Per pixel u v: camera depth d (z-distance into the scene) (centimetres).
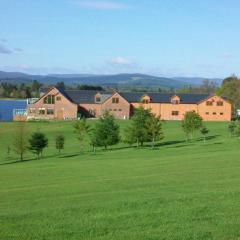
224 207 2055
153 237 1580
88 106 13775
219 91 16700
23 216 2009
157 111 13550
